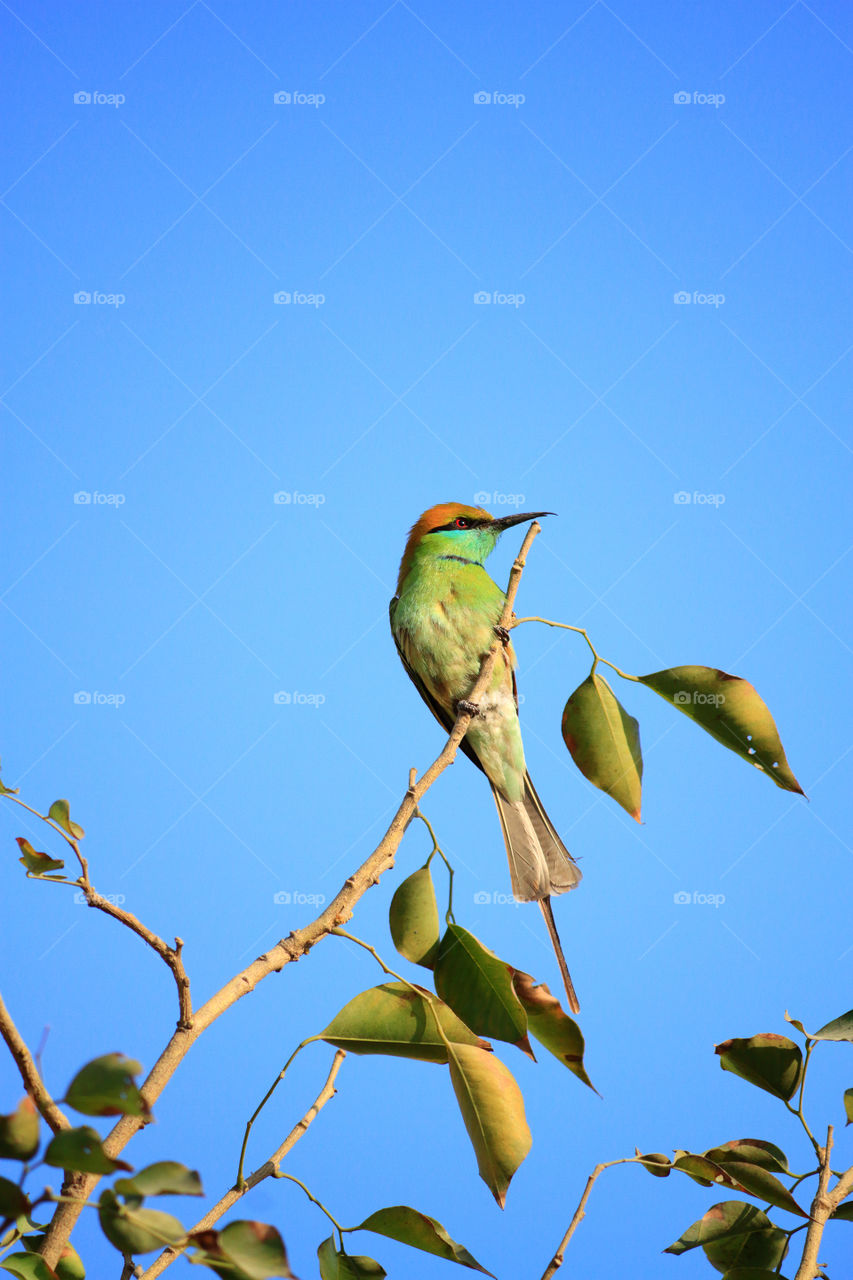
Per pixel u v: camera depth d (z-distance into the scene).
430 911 4.18
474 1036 3.67
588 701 4.82
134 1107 2.42
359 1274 3.54
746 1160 4.11
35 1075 2.89
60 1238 2.88
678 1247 4.12
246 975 3.36
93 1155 2.33
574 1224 3.80
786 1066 4.14
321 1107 3.60
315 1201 3.59
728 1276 3.96
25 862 3.20
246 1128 3.38
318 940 3.60
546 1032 4.14
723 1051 4.20
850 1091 4.14
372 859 3.86
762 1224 4.13
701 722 4.59
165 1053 3.13
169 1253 3.09
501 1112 3.57
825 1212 3.80
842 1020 4.14
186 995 3.19
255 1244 2.43
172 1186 2.39
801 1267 3.69
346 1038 3.61
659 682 4.62
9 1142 2.31
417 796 4.12
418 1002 3.65
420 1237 3.57
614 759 4.86
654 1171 4.03
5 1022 2.88
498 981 4.06
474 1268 3.53
